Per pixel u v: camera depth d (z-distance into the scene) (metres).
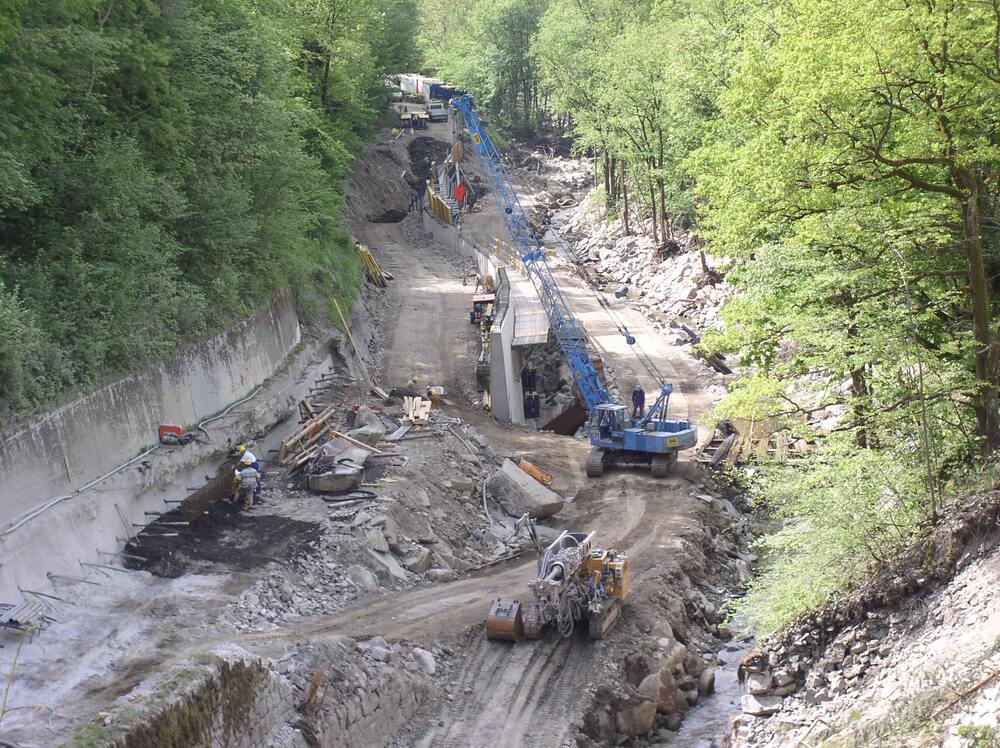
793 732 19.75
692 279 69.00
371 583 27.84
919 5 24.42
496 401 48.97
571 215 102.88
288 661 21.28
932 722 15.85
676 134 64.56
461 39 135.62
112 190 29.52
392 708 22.58
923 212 26.89
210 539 27.86
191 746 17.36
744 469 39.38
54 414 24.39
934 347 28.41
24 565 22.02
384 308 63.97
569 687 24.42
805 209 27.56
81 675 19.88
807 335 28.58
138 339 28.28
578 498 38.03
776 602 24.53
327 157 64.19
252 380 37.53
